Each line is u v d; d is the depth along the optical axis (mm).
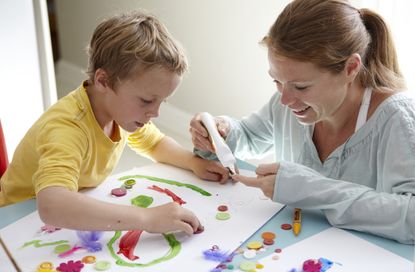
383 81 908
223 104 2131
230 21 1955
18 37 1483
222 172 984
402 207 769
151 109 908
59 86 2914
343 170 940
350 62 820
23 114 1555
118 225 787
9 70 1487
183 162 1035
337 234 791
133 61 857
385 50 903
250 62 1935
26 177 990
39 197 796
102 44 896
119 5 2434
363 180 925
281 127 1076
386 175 852
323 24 781
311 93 817
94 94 953
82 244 774
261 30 1839
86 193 936
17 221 841
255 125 1115
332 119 926
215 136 987
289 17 794
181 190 948
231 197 920
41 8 1541
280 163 880
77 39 2826
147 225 792
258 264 715
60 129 883
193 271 708
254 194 931
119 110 921
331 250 747
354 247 754
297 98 827
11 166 1020
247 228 815
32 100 1570
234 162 966
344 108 908
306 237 786
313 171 878
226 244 772
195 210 875
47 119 911
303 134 1010
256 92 1957
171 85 889
